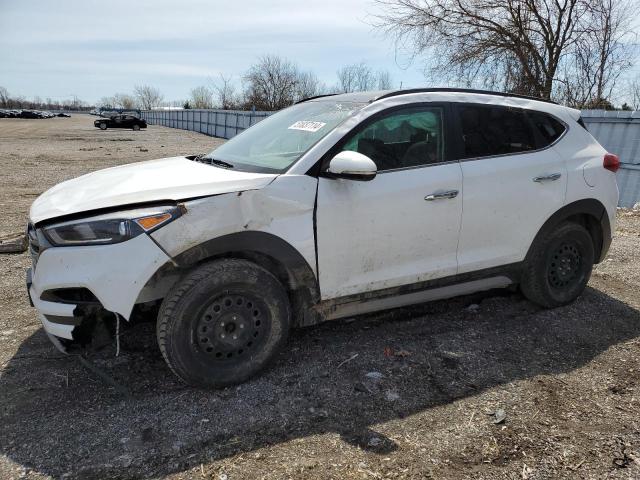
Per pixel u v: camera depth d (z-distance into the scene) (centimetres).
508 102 383
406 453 244
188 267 279
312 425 264
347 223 308
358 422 268
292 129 351
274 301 296
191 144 2966
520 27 1516
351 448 247
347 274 317
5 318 385
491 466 237
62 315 262
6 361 322
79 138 3216
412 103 340
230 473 229
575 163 396
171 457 238
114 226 257
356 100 349
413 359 333
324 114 348
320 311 319
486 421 270
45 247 265
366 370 318
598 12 1451
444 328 379
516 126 380
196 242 268
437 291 356
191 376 281
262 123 408
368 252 319
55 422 262
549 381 311
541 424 268
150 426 260
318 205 299
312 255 302
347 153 289
